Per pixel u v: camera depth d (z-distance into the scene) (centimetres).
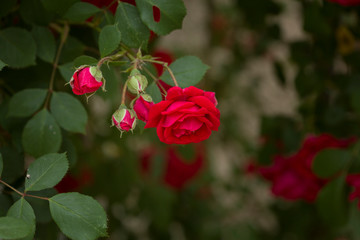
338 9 93
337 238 121
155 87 67
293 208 123
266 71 187
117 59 69
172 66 67
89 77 61
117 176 115
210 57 173
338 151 89
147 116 63
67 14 69
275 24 116
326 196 89
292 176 99
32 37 70
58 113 70
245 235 136
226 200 153
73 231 61
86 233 61
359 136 97
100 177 113
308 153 95
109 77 68
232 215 145
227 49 165
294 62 104
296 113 106
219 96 171
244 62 154
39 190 64
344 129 100
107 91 68
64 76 71
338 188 88
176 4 66
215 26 164
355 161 88
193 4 178
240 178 153
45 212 67
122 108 63
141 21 67
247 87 176
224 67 167
